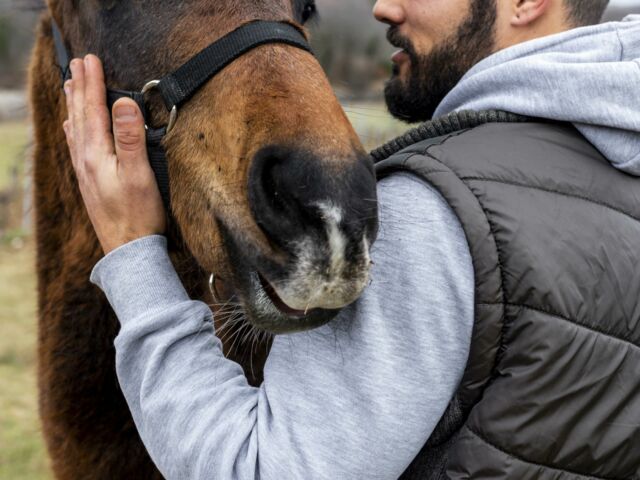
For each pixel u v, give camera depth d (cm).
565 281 113
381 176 131
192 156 143
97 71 154
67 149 191
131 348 128
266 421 120
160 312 128
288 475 114
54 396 192
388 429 113
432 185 119
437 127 136
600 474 117
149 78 150
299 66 137
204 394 123
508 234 114
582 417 114
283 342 126
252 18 142
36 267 212
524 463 113
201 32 144
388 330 117
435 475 127
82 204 188
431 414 115
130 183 144
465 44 151
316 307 120
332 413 115
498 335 113
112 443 188
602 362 114
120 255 137
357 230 117
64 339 190
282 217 122
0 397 474
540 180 120
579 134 130
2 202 884
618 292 117
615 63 125
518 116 132
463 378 118
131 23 154
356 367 116
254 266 128
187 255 170
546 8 145
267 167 126
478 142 125
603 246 117
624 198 124
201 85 142
